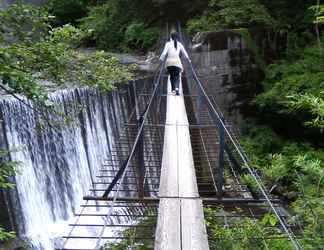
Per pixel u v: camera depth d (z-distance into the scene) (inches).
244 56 570.3
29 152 375.2
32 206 369.4
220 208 176.7
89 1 884.0
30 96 180.5
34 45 194.9
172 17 721.0
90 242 281.7
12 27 203.3
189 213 147.7
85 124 418.9
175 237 130.6
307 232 113.3
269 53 597.0
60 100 376.5
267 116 569.9
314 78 506.9
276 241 136.7
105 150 452.8
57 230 376.8
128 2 751.1
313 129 535.2
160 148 300.0
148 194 246.1
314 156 502.3
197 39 561.0
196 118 366.3
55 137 395.9
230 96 565.3
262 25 597.9
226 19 594.2
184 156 209.5
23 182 362.3
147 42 718.5
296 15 629.9
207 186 220.7
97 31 768.3
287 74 543.8
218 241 134.7
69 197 406.3
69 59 213.5
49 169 390.3
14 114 368.2
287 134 572.7
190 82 468.1
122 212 181.5
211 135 305.6
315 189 113.8
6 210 343.0
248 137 554.9
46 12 208.4
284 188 323.9
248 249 128.8
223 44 560.7
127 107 485.1
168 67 340.2
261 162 484.7
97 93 438.3
